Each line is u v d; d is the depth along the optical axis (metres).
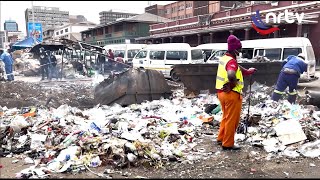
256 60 12.41
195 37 39.47
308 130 5.66
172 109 7.89
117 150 4.53
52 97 9.86
